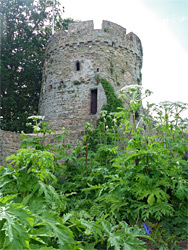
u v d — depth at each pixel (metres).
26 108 20.36
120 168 5.66
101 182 6.75
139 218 5.01
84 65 15.56
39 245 2.74
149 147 5.36
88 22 16.12
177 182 5.27
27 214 2.62
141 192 4.91
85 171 7.01
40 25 21.73
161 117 6.77
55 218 3.24
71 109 15.15
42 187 3.57
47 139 11.39
